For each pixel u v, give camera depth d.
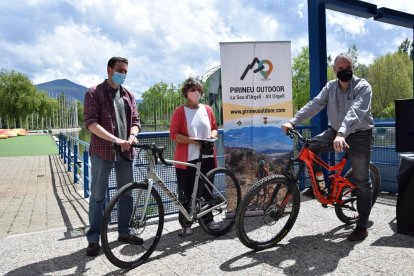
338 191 3.98
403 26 6.73
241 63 4.82
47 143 28.67
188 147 4.20
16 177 10.40
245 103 4.86
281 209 3.71
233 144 4.86
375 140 5.93
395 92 47.41
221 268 3.29
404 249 3.55
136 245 3.70
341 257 3.41
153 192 3.61
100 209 3.73
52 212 6.08
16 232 4.94
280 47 4.88
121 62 3.67
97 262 3.50
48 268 3.38
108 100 3.72
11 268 3.39
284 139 4.96
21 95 65.81
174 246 3.87
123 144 3.47
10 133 40.66
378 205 5.10
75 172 9.19
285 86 4.92
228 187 4.42
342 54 3.81
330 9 5.77
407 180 3.84
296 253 3.55
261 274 3.13
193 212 3.93
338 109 3.92
